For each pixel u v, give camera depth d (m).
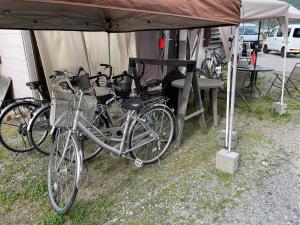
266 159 3.03
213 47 9.46
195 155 3.14
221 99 5.32
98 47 4.84
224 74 8.33
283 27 4.25
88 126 2.43
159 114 2.96
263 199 2.34
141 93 3.92
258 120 4.30
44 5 2.79
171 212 2.21
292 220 2.09
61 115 2.17
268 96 5.73
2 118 3.08
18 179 2.69
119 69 5.23
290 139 3.56
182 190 2.49
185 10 1.88
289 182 2.58
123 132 2.67
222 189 2.49
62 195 2.29
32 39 4.08
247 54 8.77
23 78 4.56
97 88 3.67
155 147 3.01
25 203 2.35
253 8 3.77
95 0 1.45
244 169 2.82
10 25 3.29
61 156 2.26
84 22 3.77
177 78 4.06
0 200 2.38
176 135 3.29
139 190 2.50
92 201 2.35
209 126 4.04
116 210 2.24
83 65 4.70
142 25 3.91
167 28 3.83
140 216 2.17
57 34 4.30
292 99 5.51
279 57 13.09
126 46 5.22
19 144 3.40
